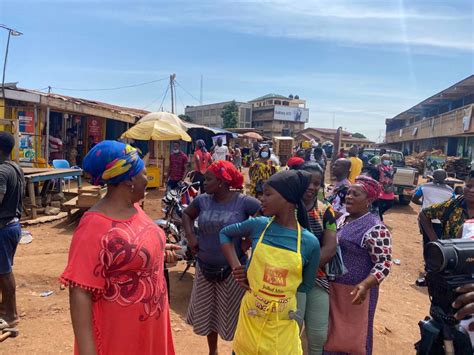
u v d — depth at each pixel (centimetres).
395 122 6569
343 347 299
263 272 230
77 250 175
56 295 493
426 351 194
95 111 1355
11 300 398
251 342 235
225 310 328
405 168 1474
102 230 178
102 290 179
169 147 1698
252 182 752
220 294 331
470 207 357
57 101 1184
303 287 245
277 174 236
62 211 936
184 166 1083
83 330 172
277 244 232
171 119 1184
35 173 873
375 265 292
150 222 201
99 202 191
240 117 8206
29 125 1163
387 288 610
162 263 204
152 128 1130
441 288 185
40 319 431
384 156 1057
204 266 330
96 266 175
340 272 288
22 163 1088
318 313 303
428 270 187
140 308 187
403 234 989
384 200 956
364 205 311
